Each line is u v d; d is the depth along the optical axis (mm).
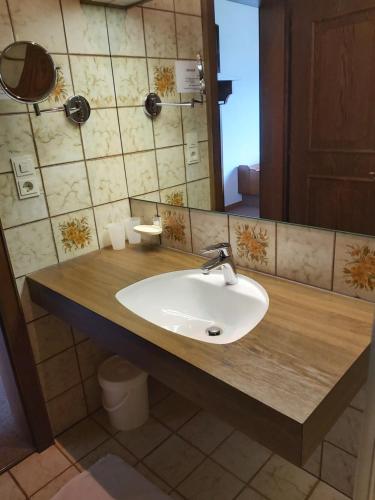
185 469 1615
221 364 933
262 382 868
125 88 1646
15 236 1480
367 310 1133
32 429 1695
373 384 710
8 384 1725
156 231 1653
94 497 1515
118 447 1736
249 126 1324
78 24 1466
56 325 1687
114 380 1741
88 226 1688
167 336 1064
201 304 1433
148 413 1877
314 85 1154
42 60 1366
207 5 1357
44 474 1640
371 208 1121
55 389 1756
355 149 1116
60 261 1628
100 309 1237
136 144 1732
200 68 1422
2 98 1347
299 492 1491
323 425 845
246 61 1289
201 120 1473
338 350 959
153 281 1441
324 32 1100
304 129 1205
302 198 1261
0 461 1699
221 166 1447
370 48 1027
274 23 1191
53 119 1483
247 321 1249
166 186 1666
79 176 1607
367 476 785
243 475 1573
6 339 1543
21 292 1546
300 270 1313
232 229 1470
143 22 1540
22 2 1322
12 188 1435
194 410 1913
